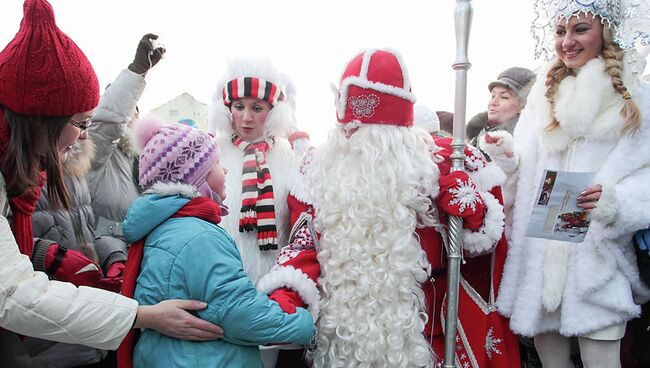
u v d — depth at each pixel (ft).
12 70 4.20
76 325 4.21
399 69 5.62
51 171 4.56
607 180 5.81
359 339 5.29
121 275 6.15
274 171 7.22
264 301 4.74
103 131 6.97
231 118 7.51
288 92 7.70
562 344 6.52
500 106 10.02
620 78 5.96
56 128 4.50
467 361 5.76
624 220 5.77
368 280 5.36
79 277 5.32
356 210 5.45
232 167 7.25
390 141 5.55
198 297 4.64
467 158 5.95
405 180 5.45
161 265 4.72
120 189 7.20
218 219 5.08
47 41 4.26
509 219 6.84
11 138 4.35
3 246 4.11
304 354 6.07
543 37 6.58
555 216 5.60
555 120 6.42
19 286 4.09
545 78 6.59
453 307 5.52
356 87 5.57
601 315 5.98
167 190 4.94
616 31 5.93
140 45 7.12
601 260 6.03
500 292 6.47
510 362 6.30
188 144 5.04
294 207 6.26
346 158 5.75
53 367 5.53
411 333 5.34
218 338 4.74
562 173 5.43
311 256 5.71
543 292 6.16
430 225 5.61
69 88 4.38
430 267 5.52
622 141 6.05
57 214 6.09
